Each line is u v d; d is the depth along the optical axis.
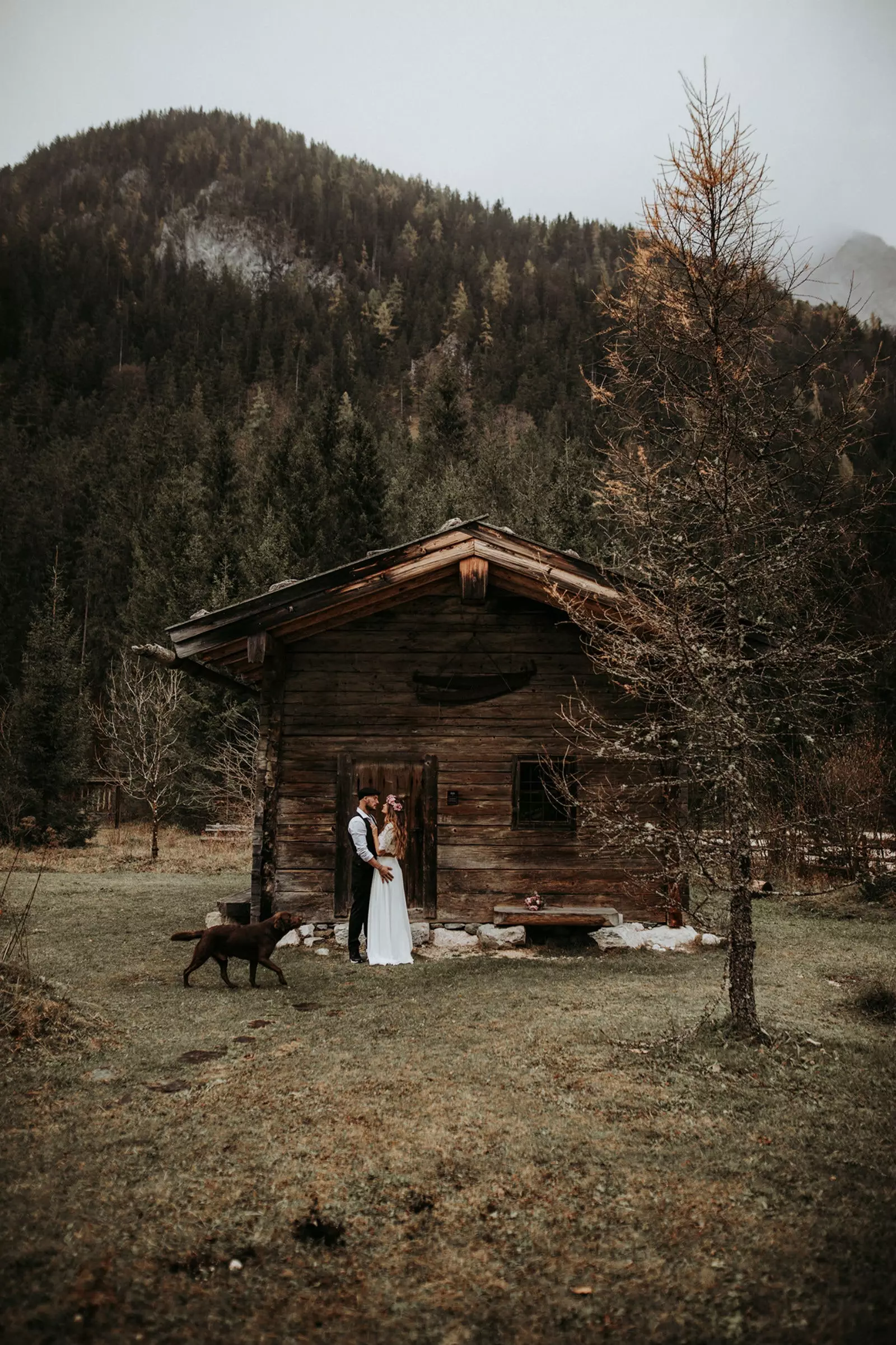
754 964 8.16
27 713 19.44
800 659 5.65
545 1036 5.67
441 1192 3.67
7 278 127.94
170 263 185.62
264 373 102.31
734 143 5.75
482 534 9.34
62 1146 3.98
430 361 129.00
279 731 9.53
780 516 5.87
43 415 80.38
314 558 31.45
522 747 9.58
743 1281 3.07
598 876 9.44
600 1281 3.08
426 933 9.05
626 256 6.09
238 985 7.22
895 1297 2.96
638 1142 4.15
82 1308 2.85
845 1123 4.39
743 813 5.59
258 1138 4.12
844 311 5.93
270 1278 3.07
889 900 11.84
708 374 5.90
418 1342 2.75
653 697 6.55
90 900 11.80
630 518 6.05
